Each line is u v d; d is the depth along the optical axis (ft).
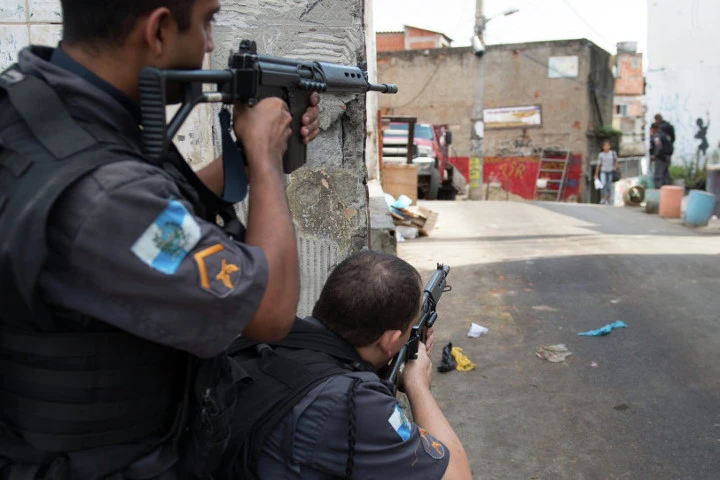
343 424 4.45
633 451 10.44
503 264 22.43
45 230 3.12
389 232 17.33
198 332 3.38
